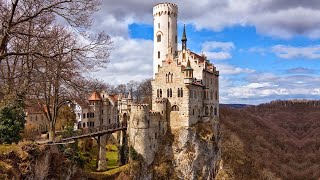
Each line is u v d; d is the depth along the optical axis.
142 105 101.75
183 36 126.25
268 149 190.00
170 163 108.06
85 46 30.48
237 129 199.38
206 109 125.50
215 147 123.31
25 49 31.02
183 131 110.75
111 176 87.12
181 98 112.12
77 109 129.75
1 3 28.88
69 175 62.97
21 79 37.59
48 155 52.97
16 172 43.00
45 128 108.88
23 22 29.31
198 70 122.62
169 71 113.88
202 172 114.19
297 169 177.25
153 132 105.94
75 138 81.44
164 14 135.25
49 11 27.89
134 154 99.81
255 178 138.62
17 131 62.66
